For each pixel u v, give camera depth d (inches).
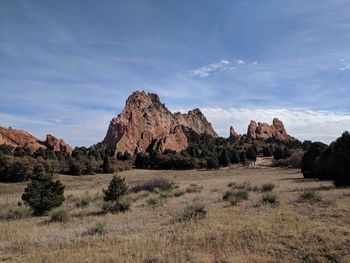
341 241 458.9
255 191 1262.3
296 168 3427.7
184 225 644.7
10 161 3814.0
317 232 510.9
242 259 427.2
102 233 631.2
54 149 7194.9
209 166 4653.1
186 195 1316.4
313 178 1732.3
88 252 495.5
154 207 993.5
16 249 560.1
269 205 797.2
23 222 888.3
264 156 6766.7
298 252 443.5
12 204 1449.3
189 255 455.8
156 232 608.4
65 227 764.0
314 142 1824.6
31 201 1037.8
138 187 1796.3
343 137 1207.6
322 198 850.8
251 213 709.3
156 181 1852.9
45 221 872.9
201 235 547.8
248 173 3366.1
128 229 658.2
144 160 5570.9
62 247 548.4
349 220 574.6
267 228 557.6
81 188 2608.3
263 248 467.5
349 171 1132.5
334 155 1266.0
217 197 1136.8
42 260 473.4
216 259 438.3
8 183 3528.5
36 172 1146.0
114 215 895.7
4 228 788.0
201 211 751.1
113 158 5866.1
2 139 6737.2
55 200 1070.4
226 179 2470.5
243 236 530.3
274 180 1859.0
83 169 4441.4
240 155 5767.7
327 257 417.7
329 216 619.5
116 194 1228.5
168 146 7593.5
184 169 5054.1
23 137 7175.2
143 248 496.1
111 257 456.8
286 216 641.0
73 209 1130.7
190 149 6363.2
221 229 578.9
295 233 515.2
